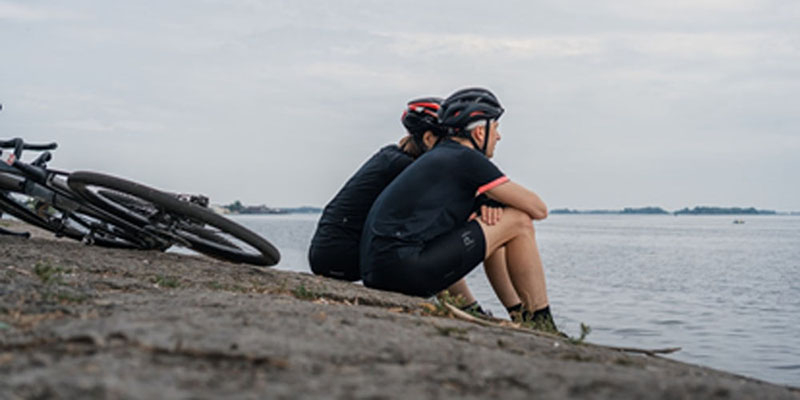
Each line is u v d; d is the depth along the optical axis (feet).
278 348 6.81
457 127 15.28
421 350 7.39
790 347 22.49
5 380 5.53
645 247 132.57
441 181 14.61
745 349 22.15
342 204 17.13
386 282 14.46
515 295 15.42
